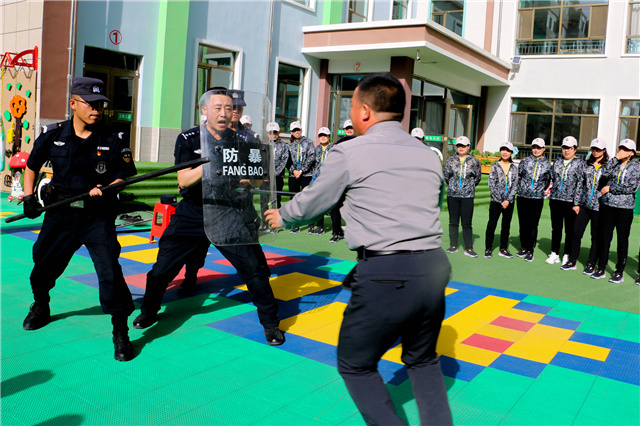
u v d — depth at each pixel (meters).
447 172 7.21
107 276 3.18
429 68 14.41
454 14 18.02
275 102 13.53
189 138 3.53
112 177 3.40
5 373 2.95
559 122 16.89
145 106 10.73
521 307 4.77
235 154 3.39
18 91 9.55
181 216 3.60
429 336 2.11
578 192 6.38
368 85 2.20
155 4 10.64
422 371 2.14
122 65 10.37
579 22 16.34
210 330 3.78
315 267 5.98
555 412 2.79
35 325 3.61
